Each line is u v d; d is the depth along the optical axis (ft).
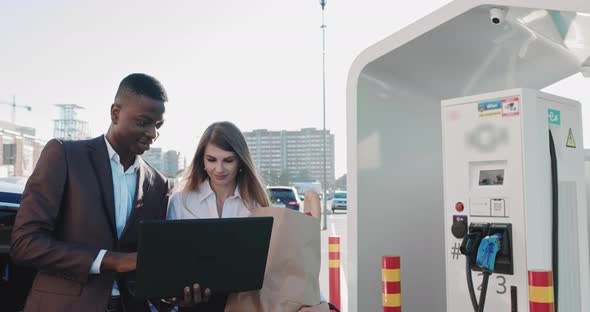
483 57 13.69
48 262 5.96
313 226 7.17
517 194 10.37
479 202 10.90
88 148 6.55
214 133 7.84
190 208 7.85
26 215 6.05
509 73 14.99
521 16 11.55
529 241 10.18
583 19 11.49
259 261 6.34
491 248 10.23
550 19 11.57
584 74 15.60
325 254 41.70
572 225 11.39
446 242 11.44
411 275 14.53
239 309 6.73
